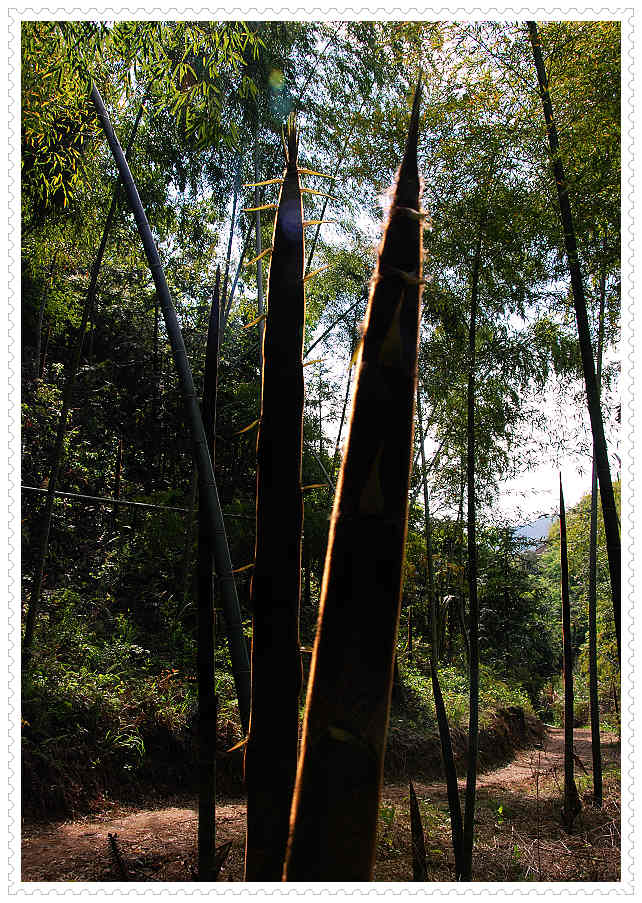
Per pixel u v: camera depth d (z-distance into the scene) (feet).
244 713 6.12
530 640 54.24
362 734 2.59
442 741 12.09
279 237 4.27
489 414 16.24
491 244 13.00
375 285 2.95
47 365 27.63
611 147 11.41
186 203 22.56
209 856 5.61
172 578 25.63
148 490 29.45
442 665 38.22
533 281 15.05
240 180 21.04
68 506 23.00
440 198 13.11
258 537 4.04
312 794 2.62
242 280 29.73
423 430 15.71
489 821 16.53
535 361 15.99
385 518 2.71
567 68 11.65
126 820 15.01
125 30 11.46
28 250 20.81
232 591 6.34
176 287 32.50
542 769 26.91
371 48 18.04
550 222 13.41
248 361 32.65
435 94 12.98
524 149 12.62
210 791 5.66
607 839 13.94
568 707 16.87
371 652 2.64
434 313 14.85
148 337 31.07
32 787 14.73
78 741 16.52
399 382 2.79
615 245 12.60
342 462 2.85
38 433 23.07
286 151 4.55
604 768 25.08
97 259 19.10
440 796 20.17
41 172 15.51
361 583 2.68
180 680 20.52
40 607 20.44
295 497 4.02
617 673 31.53
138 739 17.06
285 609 3.94
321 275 23.95
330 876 2.55
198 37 11.46
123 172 10.53
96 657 19.57
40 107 12.87
